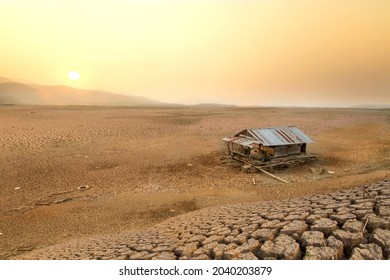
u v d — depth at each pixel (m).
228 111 77.88
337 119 56.22
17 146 27.33
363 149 26.89
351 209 7.47
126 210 13.91
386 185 10.23
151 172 20.55
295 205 9.93
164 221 11.94
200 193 16.17
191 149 27.42
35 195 16.19
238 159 22.39
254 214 9.55
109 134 35.06
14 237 11.24
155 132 37.25
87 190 17.05
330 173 19.17
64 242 10.28
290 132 22.27
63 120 46.44
